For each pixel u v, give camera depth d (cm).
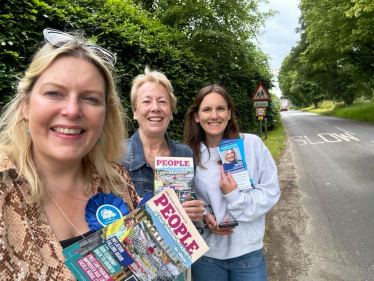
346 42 1745
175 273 101
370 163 691
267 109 1533
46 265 83
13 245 77
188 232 105
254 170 178
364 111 2034
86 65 93
